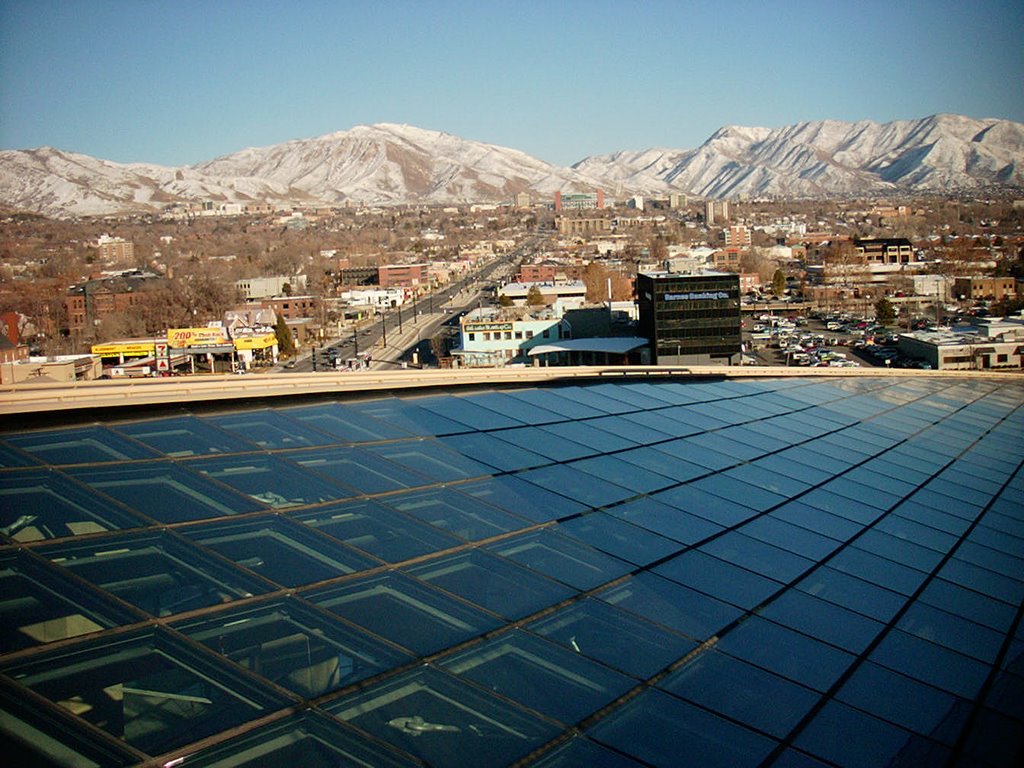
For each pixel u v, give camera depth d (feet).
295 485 64.23
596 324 488.02
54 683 39.58
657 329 431.43
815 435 110.63
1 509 52.80
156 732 38.27
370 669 44.55
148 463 62.90
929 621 62.95
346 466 70.44
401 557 56.44
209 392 79.71
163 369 479.82
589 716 44.32
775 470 92.84
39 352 564.30
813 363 469.98
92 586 46.70
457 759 39.78
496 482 73.46
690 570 63.46
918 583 69.41
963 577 72.18
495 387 111.75
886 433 118.21
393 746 39.83
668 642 52.85
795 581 65.16
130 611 45.21
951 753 47.32
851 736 46.93
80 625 43.68
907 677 54.49
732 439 101.96
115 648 42.37
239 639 44.93
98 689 40.01
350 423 82.07
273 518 57.98
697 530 71.36
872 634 59.16
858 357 489.26
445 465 75.15
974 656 58.90
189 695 40.63
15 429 66.33
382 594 51.55
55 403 69.67
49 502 54.65
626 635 52.75
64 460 60.95
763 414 118.01
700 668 50.78
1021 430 130.41
